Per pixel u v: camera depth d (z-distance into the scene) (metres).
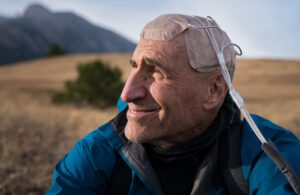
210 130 1.12
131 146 1.17
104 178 1.21
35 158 5.04
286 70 52.19
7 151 5.04
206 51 1.04
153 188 1.13
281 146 1.12
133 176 1.16
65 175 1.23
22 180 4.19
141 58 1.03
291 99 34.47
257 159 1.10
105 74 19.22
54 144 5.80
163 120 1.04
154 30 1.02
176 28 1.01
